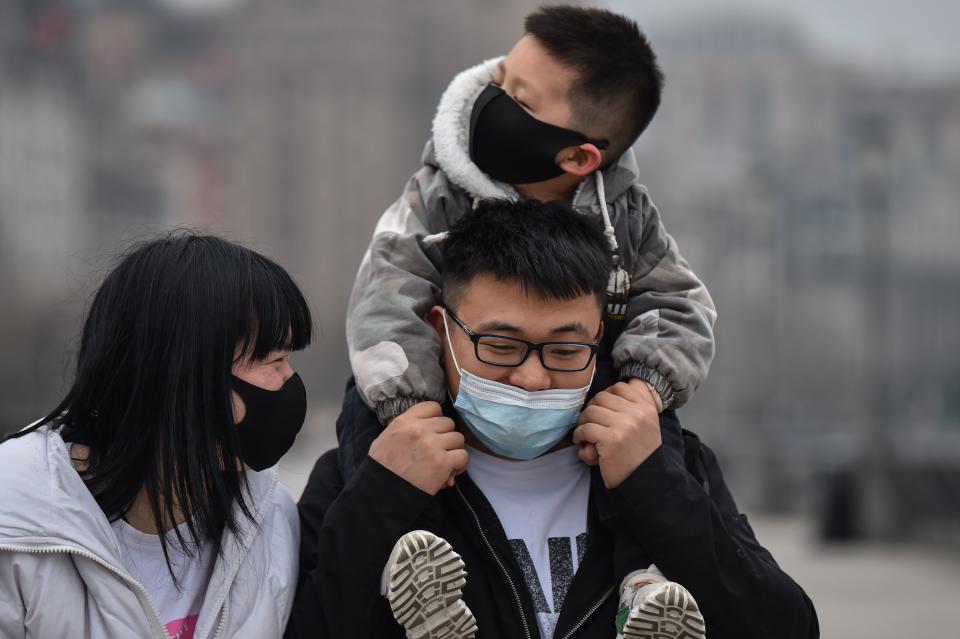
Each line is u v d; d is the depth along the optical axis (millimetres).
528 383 3193
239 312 3129
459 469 3271
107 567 3010
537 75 3529
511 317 3186
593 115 3533
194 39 162000
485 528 3350
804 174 143000
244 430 3182
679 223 103062
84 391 3164
